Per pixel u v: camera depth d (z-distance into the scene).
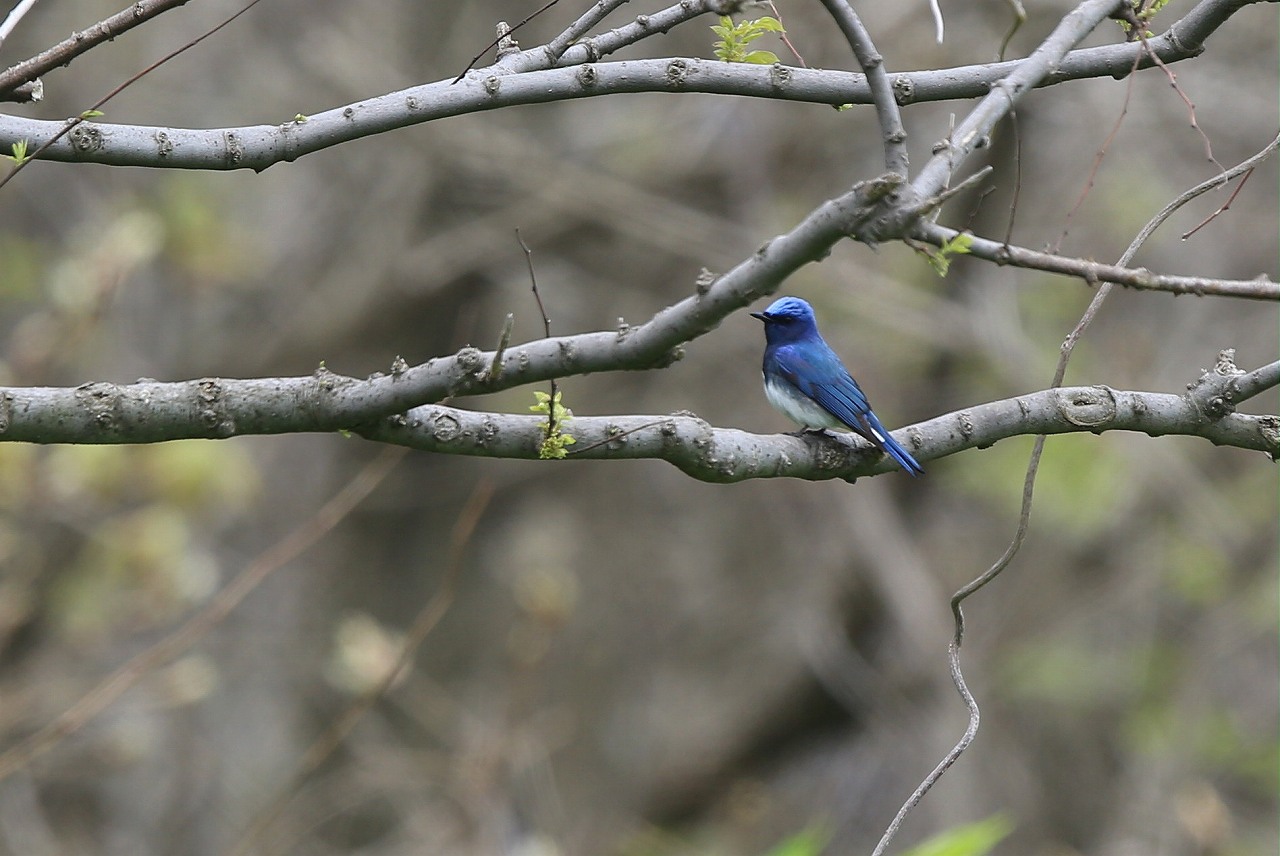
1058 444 16.77
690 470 5.59
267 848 14.45
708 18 15.55
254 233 16.77
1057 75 6.01
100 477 11.82
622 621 21.98
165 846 16.59
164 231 14.38
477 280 17.70
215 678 14.22
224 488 12.60
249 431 5.09
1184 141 17.02
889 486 18.84
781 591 21.48
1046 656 18.41
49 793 16.08
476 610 21.45
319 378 5.10
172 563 12.18
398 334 17.59
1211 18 5.89
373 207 16.78
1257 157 5.24
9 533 11.80
